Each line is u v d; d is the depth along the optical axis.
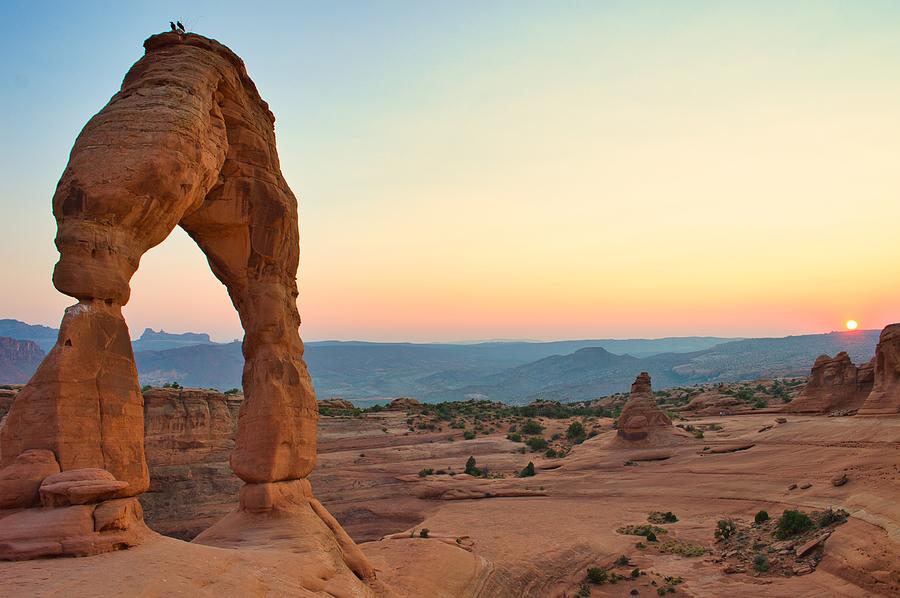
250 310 25.53
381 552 36.19
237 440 25.16
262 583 17.55
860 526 38.16
